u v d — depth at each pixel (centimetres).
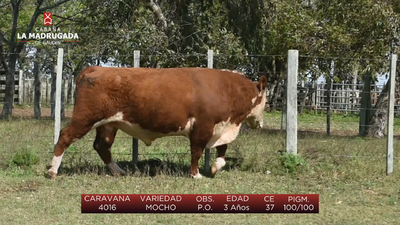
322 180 850
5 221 605
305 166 903
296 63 916
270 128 1761
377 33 1395
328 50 1453
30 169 902
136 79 819
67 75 2317
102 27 1559
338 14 1436
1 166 917
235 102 870
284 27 1512
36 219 619
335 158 974
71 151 1054
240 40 1608
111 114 820
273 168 909
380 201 731
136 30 1373
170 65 1402
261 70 2184
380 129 1544
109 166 877
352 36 1418
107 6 1545
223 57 1414
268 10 1659
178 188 778
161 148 1124
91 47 1561
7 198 712
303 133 1568
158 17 1506
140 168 932
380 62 1397
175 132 841
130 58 1365
